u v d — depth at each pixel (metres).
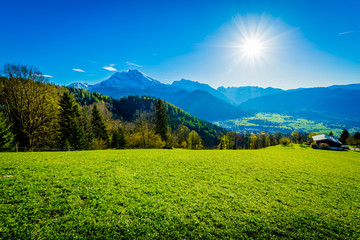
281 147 95.50
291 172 26.67
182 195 14.79
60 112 48.91
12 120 39.09
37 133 40.28
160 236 9.48
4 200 10.80
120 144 73.38
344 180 24.73
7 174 15.50
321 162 39.66
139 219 10.64
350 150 79.44
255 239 10.29
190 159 30.83
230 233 10.42
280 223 12.07
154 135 76.31
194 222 11.08
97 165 21.61
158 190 15.20
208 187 17.31
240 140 165.25
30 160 21.62
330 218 13.41
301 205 15.23
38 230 8.64
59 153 30.30
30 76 39.03
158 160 27.89
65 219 9.74
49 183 14.23
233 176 21.91
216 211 12.69
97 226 9.48
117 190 14.28
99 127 68.12
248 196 16.00
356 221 13.30
